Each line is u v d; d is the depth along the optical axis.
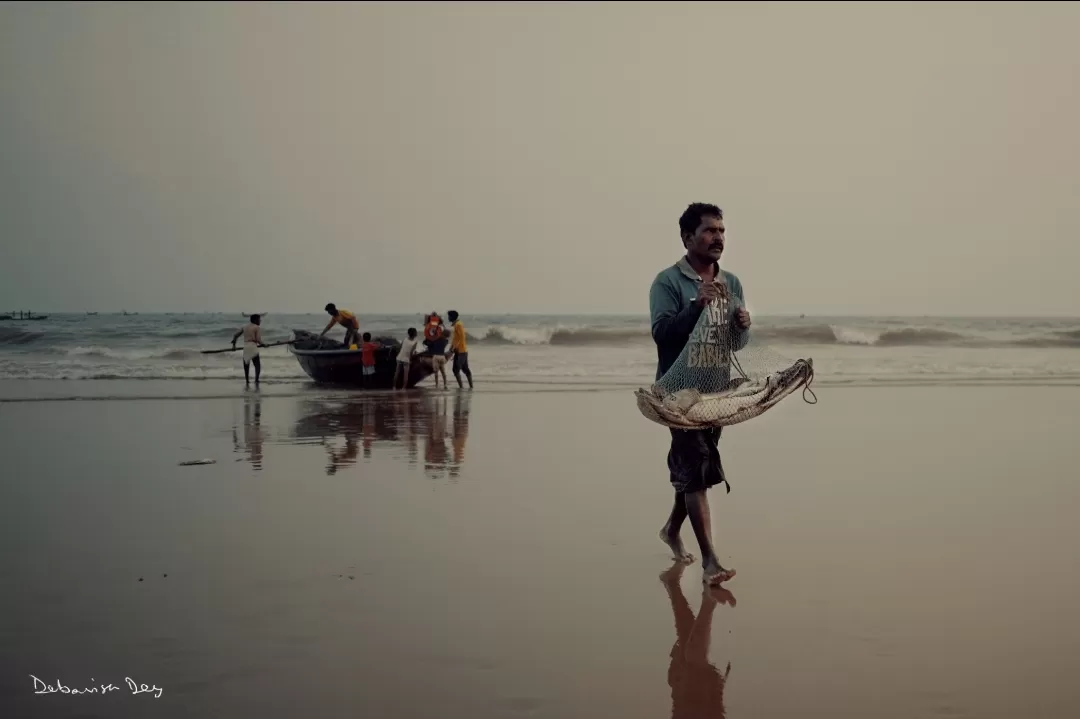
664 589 4.45
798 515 6.29
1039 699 3.07
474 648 3.56
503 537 5.55
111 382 19.61
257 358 19.00
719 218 4.80
